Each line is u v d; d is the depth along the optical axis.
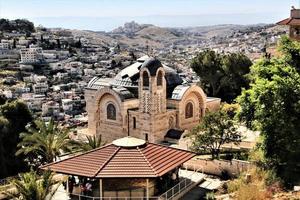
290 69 48.94
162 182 48.66
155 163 46.94
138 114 76.81
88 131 87.25
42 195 42.56
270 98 45.41
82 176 45.09
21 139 78.00
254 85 48.09
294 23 75.88
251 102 48.56
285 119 45.12
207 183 52.84
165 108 77.38
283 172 45.78
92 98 85.50
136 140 51.28
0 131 75.44
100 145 63.34
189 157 50.56
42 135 63.56
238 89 106.75
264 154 48.00
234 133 62.69
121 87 81.00
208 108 86.25
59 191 49.69
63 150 64.75
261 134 47.25
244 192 39.97
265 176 44.28
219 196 45.00
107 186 46.34
